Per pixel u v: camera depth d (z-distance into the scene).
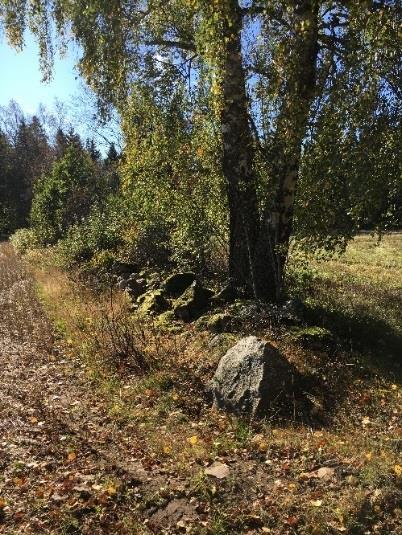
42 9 11.54
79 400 7.65
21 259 26.08
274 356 6.97
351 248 26.23
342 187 8.59
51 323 11.88
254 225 10.41
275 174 9.69
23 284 17.38
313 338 8.45
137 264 15.20
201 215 12.27
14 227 56.88
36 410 7.25
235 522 4.47
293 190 9.67
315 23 8.41
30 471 5.54
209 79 9.46
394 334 9.52
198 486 4.98
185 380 7.73
